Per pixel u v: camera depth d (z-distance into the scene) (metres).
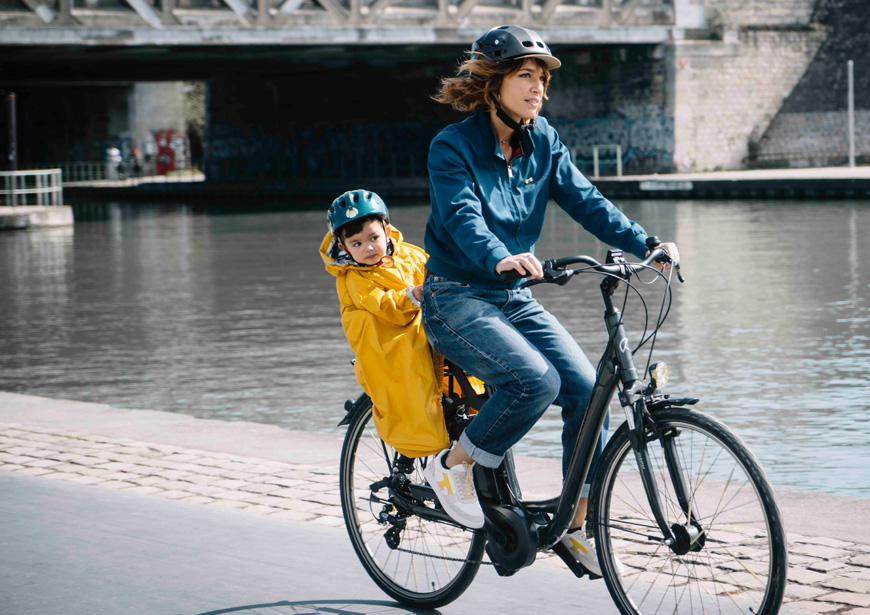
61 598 3.93
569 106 39.59
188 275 16.28
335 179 44.22
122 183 53.69
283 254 19.05
